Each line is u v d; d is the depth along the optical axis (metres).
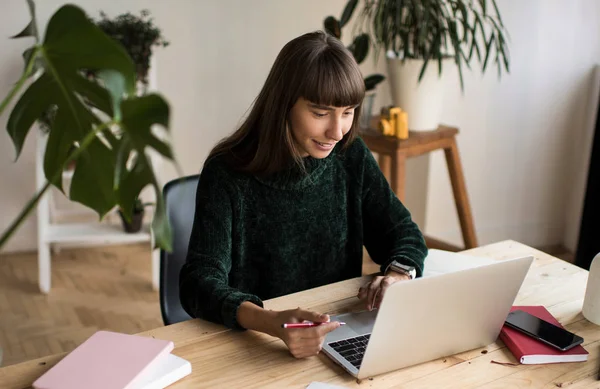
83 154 0.90
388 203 1.71
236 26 3.38
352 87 1.39
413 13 2.67
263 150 1.49
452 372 1.20
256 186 1.54
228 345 1.26
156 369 1.13
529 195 3.56
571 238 3.58
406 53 2.72
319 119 1.42
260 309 1.27
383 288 1.43
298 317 1.22
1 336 2.63
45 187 0.77
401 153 2.70
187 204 1.70
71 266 3.28
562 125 3.44
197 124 3.48
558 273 1.64
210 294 1.34
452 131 2.86
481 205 3.54
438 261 1.67
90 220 3.48
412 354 1.19
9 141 3.25
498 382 1.17
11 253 3.40
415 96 2.77
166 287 1.65
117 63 0.77
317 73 1.38
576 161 3.49
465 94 3.34
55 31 0.77
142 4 3.23
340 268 1.70
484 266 1.16
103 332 1.22
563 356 1.24
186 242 1.68
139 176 0.79
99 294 3.00
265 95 1.48
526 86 3.36
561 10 3.22
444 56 2.77
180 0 3.27
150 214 3.38
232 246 1.56
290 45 1.44
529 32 3.26
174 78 3.38
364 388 1.13
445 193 3.54
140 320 2.78
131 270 3.25
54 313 2.82
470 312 1.21
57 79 0.83
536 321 1.34
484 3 2.66
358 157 1.68
